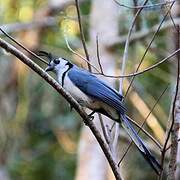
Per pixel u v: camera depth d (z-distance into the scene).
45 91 17.22
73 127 17.39
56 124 17.44
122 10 14.32
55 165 17.31
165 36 14.02
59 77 9.07
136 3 9.36
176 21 12.21
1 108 16.78
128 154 15.20
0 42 7.47
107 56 14.30
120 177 7.64
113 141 8.65
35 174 17.22
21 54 7.53
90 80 8.79
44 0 17.34
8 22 16.95
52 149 17.66
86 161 13.94
